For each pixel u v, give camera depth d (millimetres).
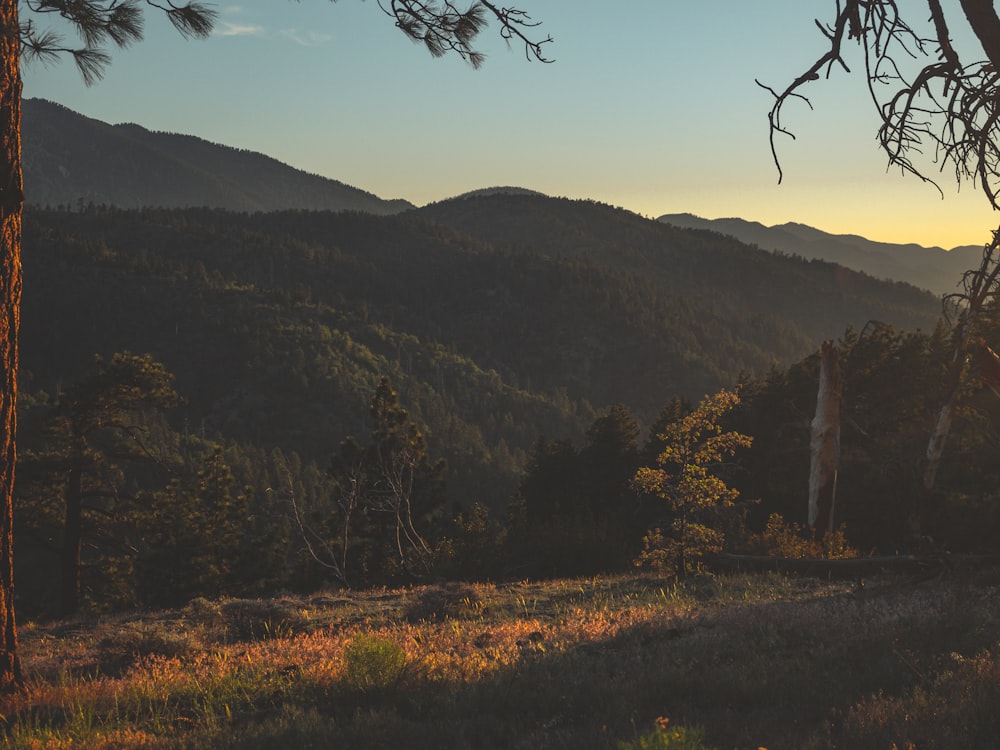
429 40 8094
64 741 5285
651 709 5332
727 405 16469
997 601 8445
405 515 33625
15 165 7598
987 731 4277
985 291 17969
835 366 26109
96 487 36969
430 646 8391
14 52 7520
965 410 32125
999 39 6371
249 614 12758
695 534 16500
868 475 28484
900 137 7332
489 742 4863
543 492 50250
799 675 5844
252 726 5352
